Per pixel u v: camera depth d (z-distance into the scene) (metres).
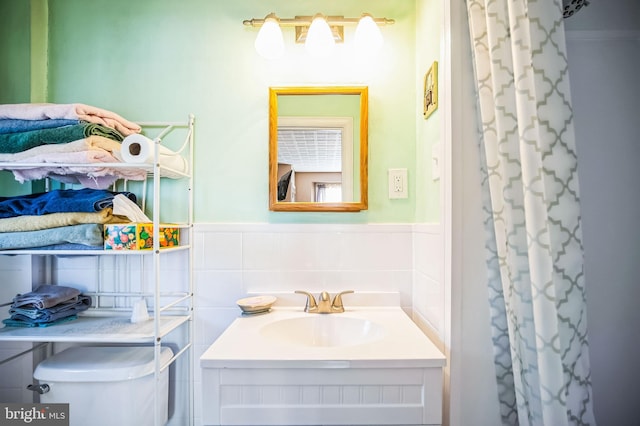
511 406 0.85
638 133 1.00
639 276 0.99
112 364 1.05
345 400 0.78
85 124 1.00
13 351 1.19
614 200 1.00
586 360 0.71
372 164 1.27
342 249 1.26
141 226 0.99
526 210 0.70
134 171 1.12
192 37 1.27
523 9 0.70
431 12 1.08
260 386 0.78
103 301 1.24
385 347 0.85
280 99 1.26
